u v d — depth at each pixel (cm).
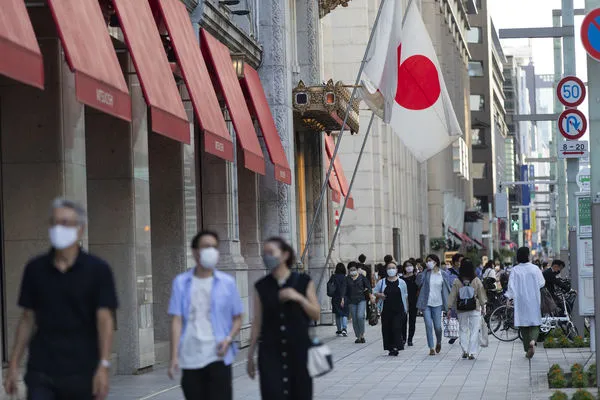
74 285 1175
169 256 3186
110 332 1185
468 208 15262
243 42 3878
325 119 4709
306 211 5128
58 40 2231
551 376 2477
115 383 2556
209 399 1422
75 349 1175
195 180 3569
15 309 2234
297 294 1473
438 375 2795
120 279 2731
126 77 2756
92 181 2733
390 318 3438
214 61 3288
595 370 2484
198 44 3023
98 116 2731
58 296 1174
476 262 10862
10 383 1210
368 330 4941
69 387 1170
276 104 4244
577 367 2552
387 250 7731
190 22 3003
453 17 13138
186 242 3195
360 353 3575
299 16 4838
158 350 3053
